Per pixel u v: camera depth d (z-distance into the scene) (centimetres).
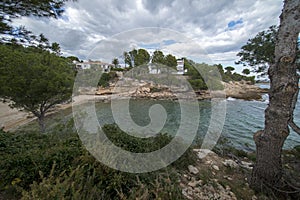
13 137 372
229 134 769
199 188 261
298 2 233
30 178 216
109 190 189
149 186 199
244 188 285
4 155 261
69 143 314
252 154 489
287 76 251
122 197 162
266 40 510
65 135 394
